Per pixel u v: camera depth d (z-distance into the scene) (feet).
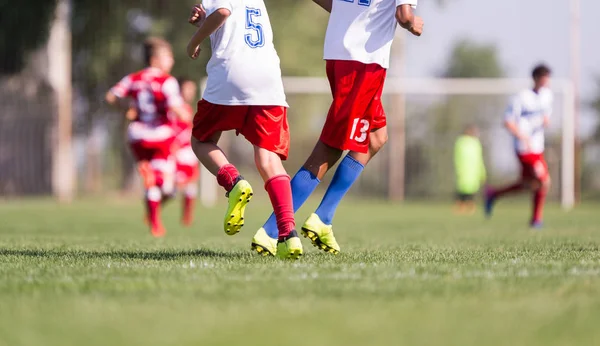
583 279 52.65
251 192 64.44
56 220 175.42
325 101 334.85
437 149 315.37
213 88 65.57
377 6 68.64
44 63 341.21
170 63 128.98
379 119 71.51
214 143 67.77
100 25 339.36
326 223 71.61
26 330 36.55
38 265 62.59
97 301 43.75
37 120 316.40
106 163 331.36
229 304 42.50
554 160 299.99
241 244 93.50
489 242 101.19
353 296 45.11
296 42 347.36
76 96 344.69
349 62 67.92
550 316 39.27
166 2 333.83
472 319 38.47
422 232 134.82
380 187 317.83
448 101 314.14
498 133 312.91
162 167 125.08
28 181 315.78
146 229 142.61
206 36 65.21
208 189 297.94
